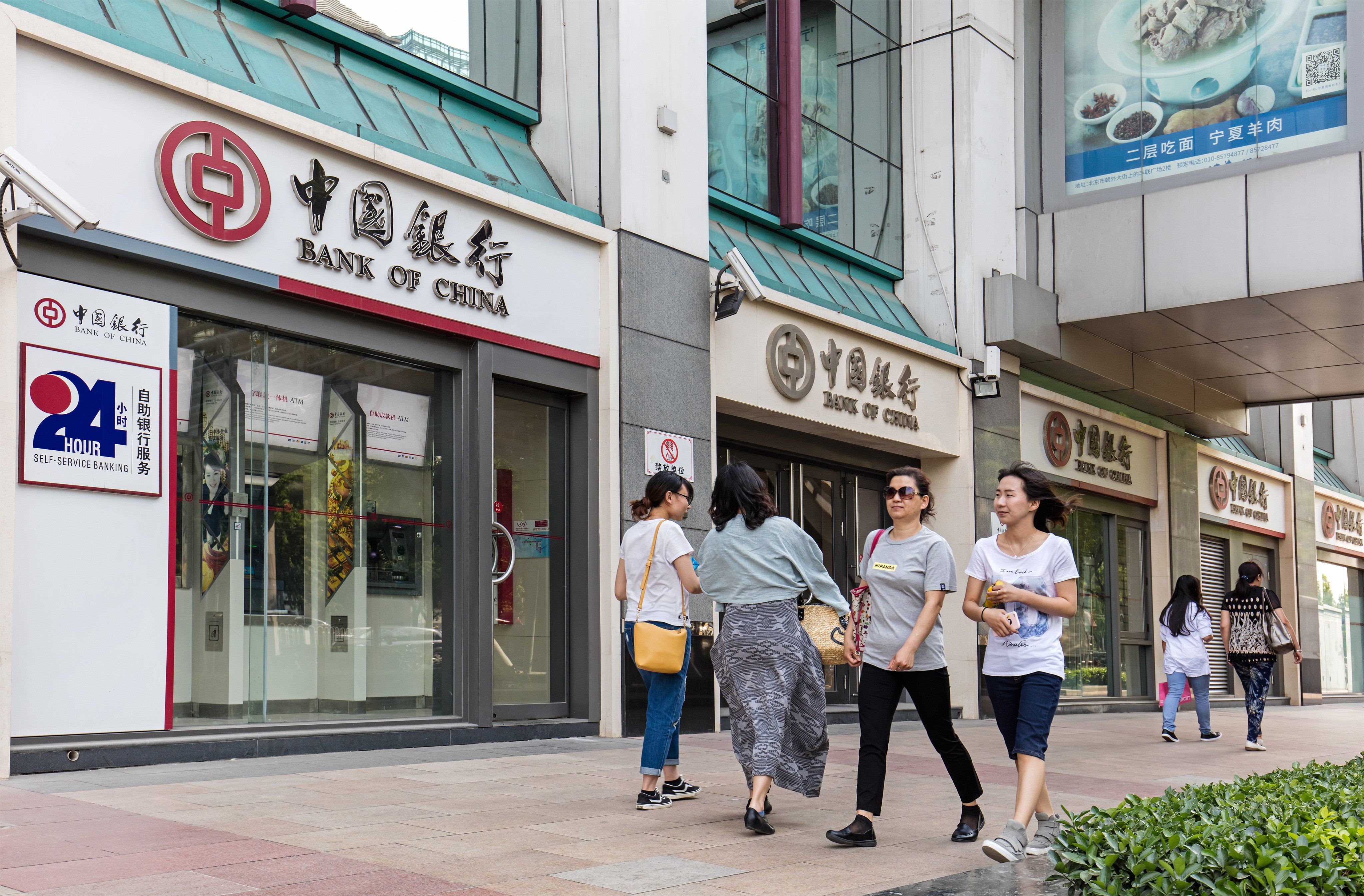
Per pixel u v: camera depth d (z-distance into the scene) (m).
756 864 5.10
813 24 16.05
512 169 11.09
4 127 6.89
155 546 7.63
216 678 8.18
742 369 12.94
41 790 6.35
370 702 9.31
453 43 10.93
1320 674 28.19
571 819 6.11
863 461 15.92
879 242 16.94
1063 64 18.22
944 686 5.90
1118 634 21.03
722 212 14.18
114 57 7.42
